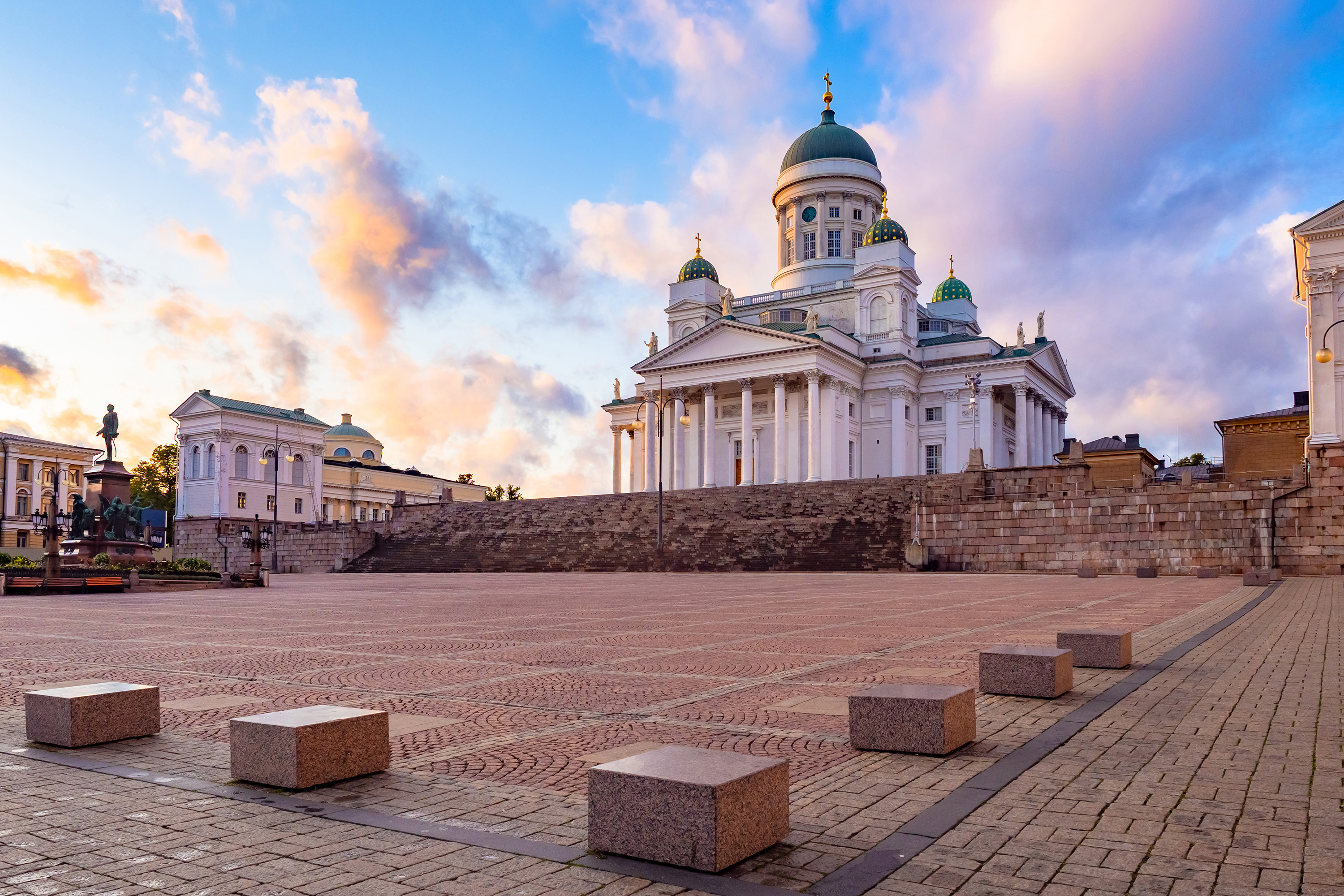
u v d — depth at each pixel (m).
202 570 49.88
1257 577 34.62
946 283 115.12
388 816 7.07
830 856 6.14
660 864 5.99
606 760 8.80
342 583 53.06
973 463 58.75
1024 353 92.62
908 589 36.53
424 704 11.86
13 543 118.31
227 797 7.60
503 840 6.50
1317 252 51.56
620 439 108.94
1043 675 11.54
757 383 92.62
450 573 65.06
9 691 13.28
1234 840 6.36
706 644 18.02
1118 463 69.19
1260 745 9.04
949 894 5.48
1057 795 7.46
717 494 69.06
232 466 114.31
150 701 10.02
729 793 5.95
